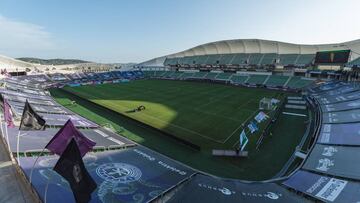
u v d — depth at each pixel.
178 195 13.87
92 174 14.87
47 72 104.56
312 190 14.65
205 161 22.69
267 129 32.06
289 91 69.12
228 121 35.78
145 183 15.03
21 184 12.57
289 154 24.48
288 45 89.62
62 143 11.30
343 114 30.33
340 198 13.10
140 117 36.91
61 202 11.05
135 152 20.95
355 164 16.58
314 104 45.00
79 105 46.44
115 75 108.94
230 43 104.38
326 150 20.22
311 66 80.56
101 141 22.69
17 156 15.23
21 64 132.25
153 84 83.25
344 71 65.25
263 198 13.93
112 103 47.41
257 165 22.08
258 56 98.81
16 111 27.44
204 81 95.44
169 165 18.89
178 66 122.25
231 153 23.55
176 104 47.53
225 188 15.18
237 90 70.38
